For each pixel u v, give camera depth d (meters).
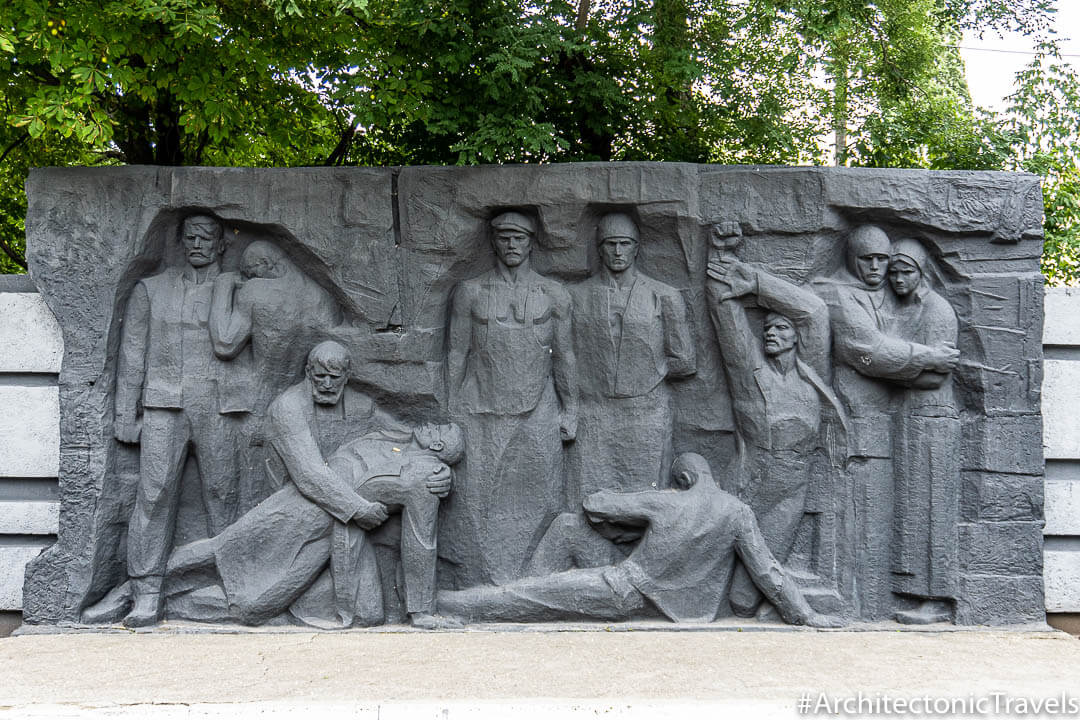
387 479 4.40
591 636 4.26
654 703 3.29
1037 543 4.48
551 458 4.54
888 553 4.51
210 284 4.61
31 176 4.54
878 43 6.15
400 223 4.59
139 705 3.30
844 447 4.50
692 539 4.39
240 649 4.05
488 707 3.27
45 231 4.54
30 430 4.67
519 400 4.50
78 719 3.21
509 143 4.75
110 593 4.50
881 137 6.25
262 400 4.57
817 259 4.56
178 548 4.52
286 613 4.43
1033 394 4.52
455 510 4.54
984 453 4.48
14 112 5.75
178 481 4.53
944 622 4.46
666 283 4.63
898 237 4.60
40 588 4.43
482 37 4.66
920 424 4.49
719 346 4.59
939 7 6.05
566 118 6.09
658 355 4.57
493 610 4.41
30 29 4.43
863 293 4.57
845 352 4.51
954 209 4.50
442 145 6.20
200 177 4.55
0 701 3.36
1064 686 3.54
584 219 4.58
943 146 6.28
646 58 5.80
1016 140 6.20
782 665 3.78
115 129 6.24
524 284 4.60
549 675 3.63
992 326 4.53
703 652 3.97
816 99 6.50
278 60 5.23
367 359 4.58
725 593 4.48
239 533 4.43
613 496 4.52
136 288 4.58
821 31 4.86
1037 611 4.46
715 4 5.56
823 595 4.45
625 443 4.54
